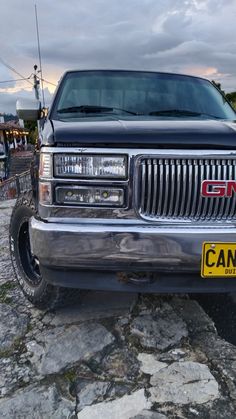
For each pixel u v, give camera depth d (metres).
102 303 2.92
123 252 2.13
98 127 2.22
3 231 5.16
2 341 2.50
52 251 2.17
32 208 2.66
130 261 2.14
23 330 2.61
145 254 2.13
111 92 3.31
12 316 2.79
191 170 2.10
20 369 2.23
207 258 2.14
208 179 2.11
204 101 3.42
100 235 2.12
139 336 2.49
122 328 2.59
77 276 2.28
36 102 3.38
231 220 2.16
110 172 2.12
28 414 1.91
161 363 2.26
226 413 1.89
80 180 2.14
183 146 2.10
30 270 2.98
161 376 2.15
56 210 2.18
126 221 2.15
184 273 2.22
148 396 2.01
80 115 2.95
